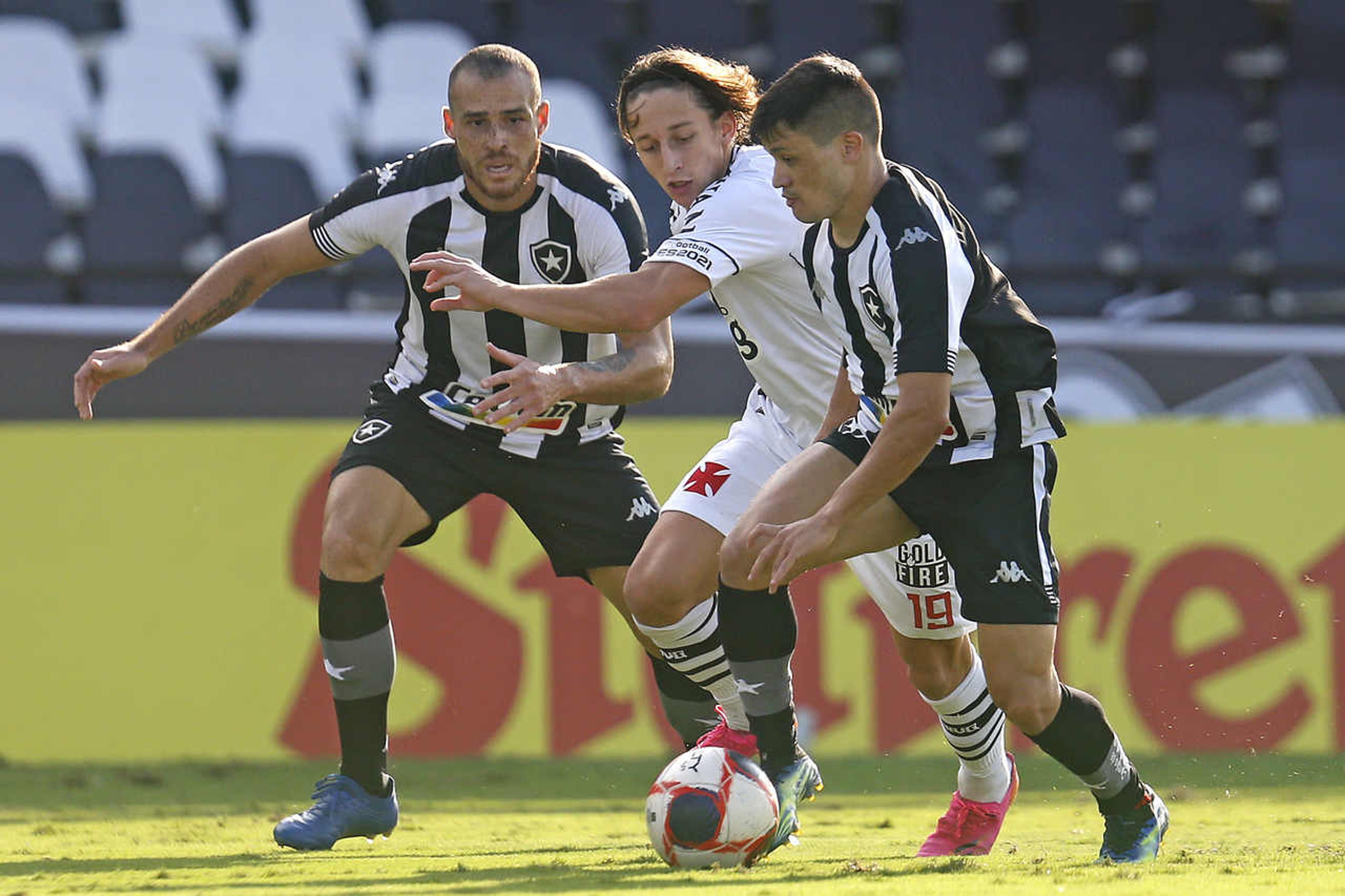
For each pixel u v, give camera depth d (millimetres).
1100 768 12219
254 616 26844
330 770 25062
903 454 11141
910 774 24281
